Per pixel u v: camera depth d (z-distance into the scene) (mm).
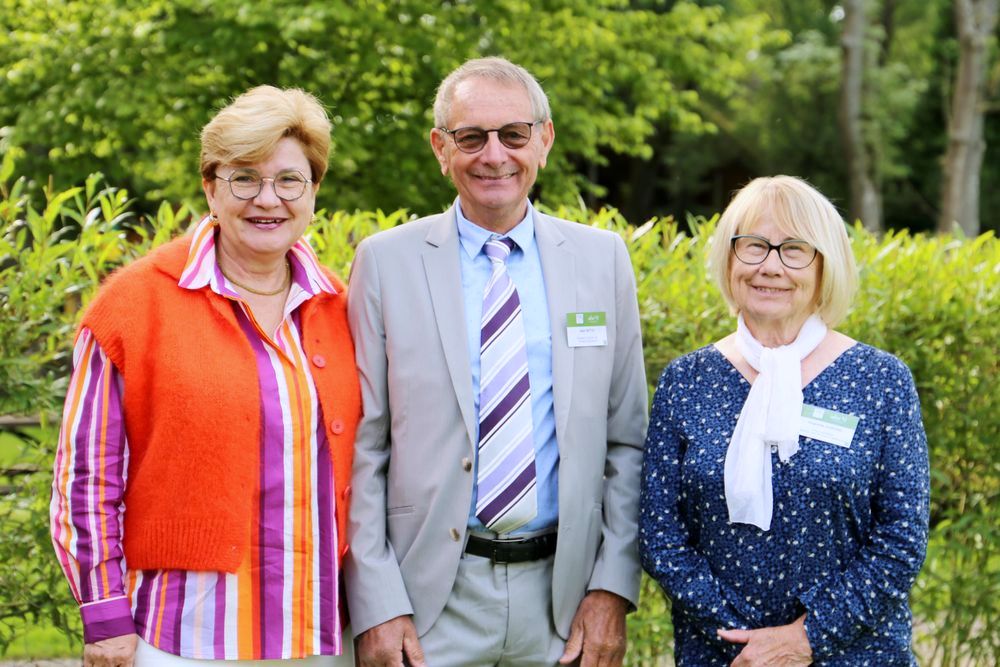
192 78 9945
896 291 3809
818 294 2525
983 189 22703
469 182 2668
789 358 2461
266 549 2406
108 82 10094
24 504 3457
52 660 4207
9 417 3529
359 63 9883
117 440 2385
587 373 2703
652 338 3775
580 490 2668
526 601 2662
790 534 2402
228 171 2443
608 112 11859
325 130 2543
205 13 9906
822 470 2379
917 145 23469
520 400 2621
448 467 2617
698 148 22859
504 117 2615
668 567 2494
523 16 10359
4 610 3502
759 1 22469
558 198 10859
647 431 2678
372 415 2674
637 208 24469
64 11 10156
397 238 2783
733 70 12117
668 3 18938
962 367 3811
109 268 3721
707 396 2551
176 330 2393
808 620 2369
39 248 3361
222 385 2379
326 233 3912
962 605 3865
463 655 2645
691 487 2506
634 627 3793
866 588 2350
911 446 2400
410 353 2670
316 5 8898
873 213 14797
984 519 3809
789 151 22156
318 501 2486
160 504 2373
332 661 2590
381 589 2586
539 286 2740
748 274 2492
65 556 2355
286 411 2447
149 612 2377
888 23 22938
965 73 13055
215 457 2365
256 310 2527
